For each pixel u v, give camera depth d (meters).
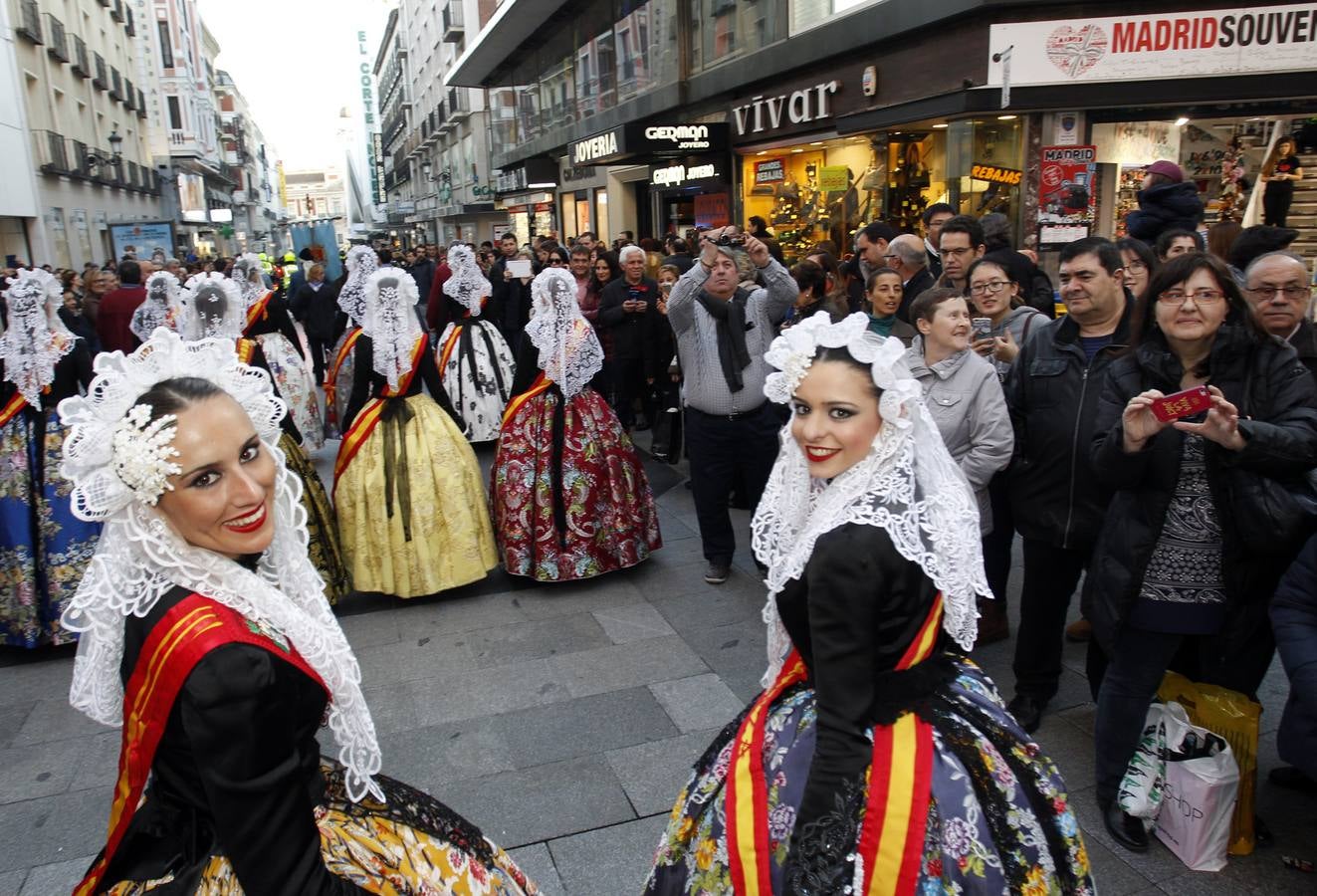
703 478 4.80
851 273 6.62
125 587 1.40
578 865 2.74
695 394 4.72
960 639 1.75
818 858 1.57
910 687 1.70
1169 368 2.64
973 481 3.43
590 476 4.88
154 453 1.34
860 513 1.66
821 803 1.59
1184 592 2.62
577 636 4.34
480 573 4.85
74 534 4.30
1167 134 8.27
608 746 3.39
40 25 20.16
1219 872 2.64
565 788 3.12
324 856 1.53
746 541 5.59
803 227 11.66
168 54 41.81
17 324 4.17
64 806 3.14
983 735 1.71
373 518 4.70
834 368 1.70
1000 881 1.61
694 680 3.87
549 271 4.89
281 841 1.30
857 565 1.60
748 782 1.76
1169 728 2.76
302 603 1.64
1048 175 8.08
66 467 1.37
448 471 4.79
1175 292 2.56
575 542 4.85
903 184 9.81
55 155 20.84
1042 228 8.16
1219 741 2.71
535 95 24.73
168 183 38.88
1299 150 8.07
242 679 1.29
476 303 7.94
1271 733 3.34
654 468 7.39
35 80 20.28
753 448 4.72
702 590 4.85
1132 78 7.75
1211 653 2.72
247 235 68.31
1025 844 1.65
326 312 11.16
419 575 4.70
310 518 4.59
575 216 23.09
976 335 4.00
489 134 34.69
